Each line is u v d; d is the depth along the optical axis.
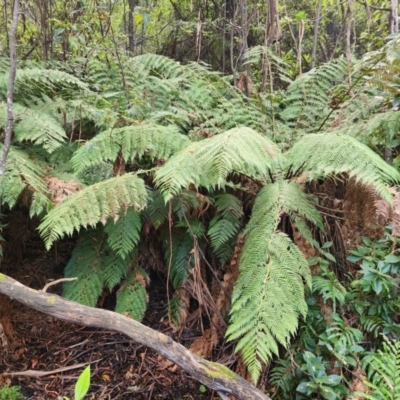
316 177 1.97
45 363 1.96
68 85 2.75
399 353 1.55
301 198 1.92
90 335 2.14
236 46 4.57
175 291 2.21
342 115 2.48
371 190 1.72
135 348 2.06
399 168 2.11
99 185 1.82
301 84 2.88
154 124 2.17
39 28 3.45
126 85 2.92
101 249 2.22
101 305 2.27
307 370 1.66
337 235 2.11
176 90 2.74
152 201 2.17
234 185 2.20
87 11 3.15
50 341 2.09
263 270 1.60
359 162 1.63
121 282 2.26
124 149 1.99
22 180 1.93
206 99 2.79
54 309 1.61
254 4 4.05
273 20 3.22
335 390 1.58
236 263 1.96
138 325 1.60
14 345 2.01
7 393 1.75
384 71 2.13
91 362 1.98
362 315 1.81
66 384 1.86
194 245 2.02
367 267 1.77
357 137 2.09
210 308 2.04
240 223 2.16
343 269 2.05
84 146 1.99
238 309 1.55
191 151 1.75
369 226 1.82
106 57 2.95
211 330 1.96
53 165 2.30
